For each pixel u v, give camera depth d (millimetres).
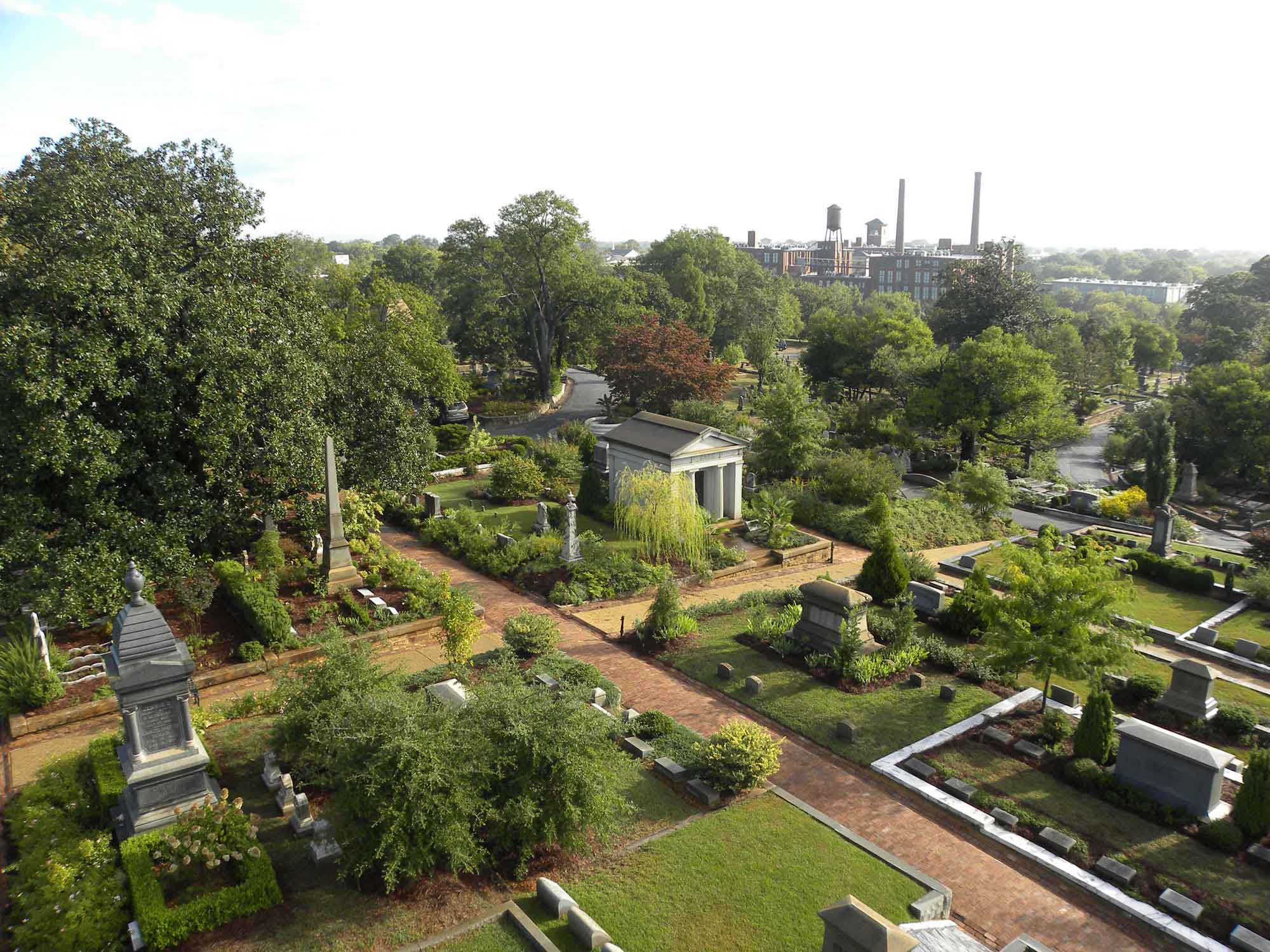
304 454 29969
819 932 14633
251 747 20234
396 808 14508
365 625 27594
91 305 24922
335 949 13742
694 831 17688
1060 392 69500
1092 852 17547
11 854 16625
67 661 24047
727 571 35312
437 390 62750
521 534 38344
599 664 26234
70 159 28172
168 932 13711
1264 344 83938
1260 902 16062
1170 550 40500
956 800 19406
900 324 82375
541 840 16484
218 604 29172
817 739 21984
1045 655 21953
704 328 97312
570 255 78125
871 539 40438
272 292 32250
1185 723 23125
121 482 27562
